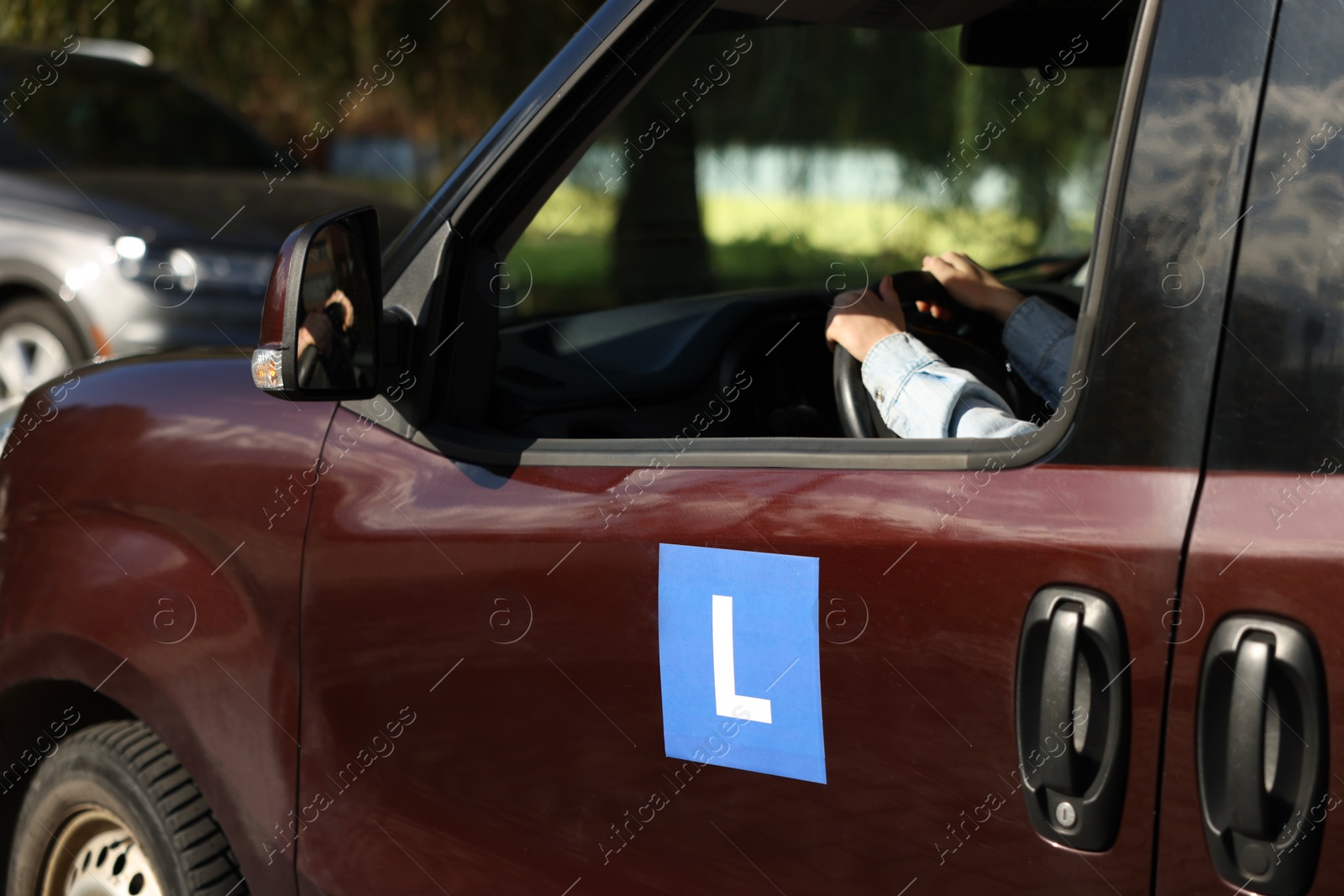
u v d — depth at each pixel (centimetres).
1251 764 106
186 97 663
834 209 793
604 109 163
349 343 152
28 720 205
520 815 156
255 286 536
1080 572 116
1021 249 530
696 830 142
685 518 142
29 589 197
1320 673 104
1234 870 108
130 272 518
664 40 160
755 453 142
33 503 201
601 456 153
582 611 148
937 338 188
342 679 168
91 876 202
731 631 138
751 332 210
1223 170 114
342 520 167
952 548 124
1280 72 112
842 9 231
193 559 181
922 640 125
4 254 523
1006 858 121
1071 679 115
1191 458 113
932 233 703
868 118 752
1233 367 112
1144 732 112
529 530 152
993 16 247
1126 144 119
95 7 852
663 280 509
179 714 183
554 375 193
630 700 145
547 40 950
